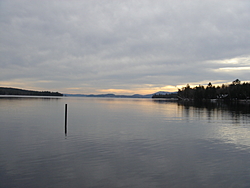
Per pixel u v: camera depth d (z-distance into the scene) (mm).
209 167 13812
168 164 14320
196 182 11656
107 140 21188
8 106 70875
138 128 28812
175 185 11305
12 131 25656
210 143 20203
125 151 17281
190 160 15172
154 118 42156
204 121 37219
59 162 14562
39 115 44219
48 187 11047
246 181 11797
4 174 12547
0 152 16734
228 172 13016
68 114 48812
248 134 24766
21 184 11328
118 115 48156
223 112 57906
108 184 11375
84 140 21125
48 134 24031
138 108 78250
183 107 85438
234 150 17797
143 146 18922
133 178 12102
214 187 11117
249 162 14797
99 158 15461
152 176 12383
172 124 33125
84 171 13031
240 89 165000
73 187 11055
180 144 19750
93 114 49750
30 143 19719
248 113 54344
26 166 13797
